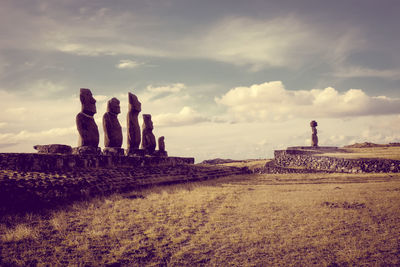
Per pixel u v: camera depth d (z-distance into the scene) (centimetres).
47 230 794
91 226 853
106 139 2158
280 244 718
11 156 1271
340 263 599
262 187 1872
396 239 731
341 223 878
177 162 2859
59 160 1448
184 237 780
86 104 1916
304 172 2895
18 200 1005
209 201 1313
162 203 1237
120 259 630
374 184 1777
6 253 632
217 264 611
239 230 844
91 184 1367
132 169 1909
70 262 606
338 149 4019
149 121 2922
